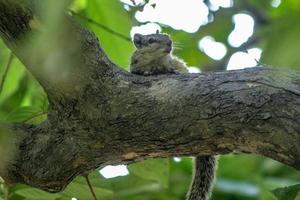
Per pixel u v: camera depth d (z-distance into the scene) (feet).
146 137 7.82
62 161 7.95
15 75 9.20
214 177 8.53
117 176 8.96
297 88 7.69
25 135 8.02
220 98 7.74
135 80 7.87
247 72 7.79
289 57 5.57
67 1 5.78
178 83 7.83
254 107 7.70
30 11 7.63
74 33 7.76
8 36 7.71
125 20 9.02
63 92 7.82
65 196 8.47
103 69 7.86
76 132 7.89
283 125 7.66
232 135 7.73
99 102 7.84
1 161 8.02
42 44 6.01
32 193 8.40
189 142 7.80
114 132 7.84
